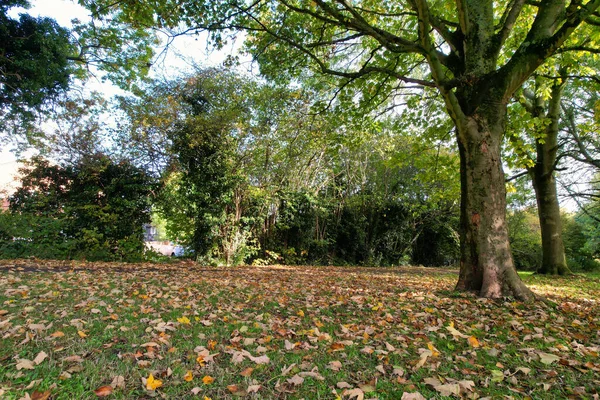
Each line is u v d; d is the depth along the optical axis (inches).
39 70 410.9
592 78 320.2
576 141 514.6
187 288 226.8
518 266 848.9
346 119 375.6
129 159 499.2
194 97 490.9
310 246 627.5
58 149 478.9
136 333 123.1
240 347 112.0
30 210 462.0
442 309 181.3
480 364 107.0
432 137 387.2
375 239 705.6
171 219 513.0
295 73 345.4
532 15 343.0
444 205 735.7
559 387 92.7
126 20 280.5
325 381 90.4
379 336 130.7
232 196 507.8
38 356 93.1
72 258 409.1
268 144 525.3
